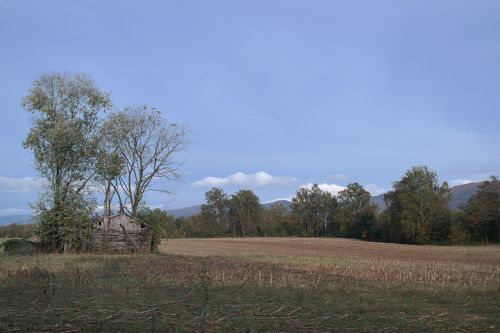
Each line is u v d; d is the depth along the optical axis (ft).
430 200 362.33
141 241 165.99
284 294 60.34
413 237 369.71
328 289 66.28
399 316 47.11
